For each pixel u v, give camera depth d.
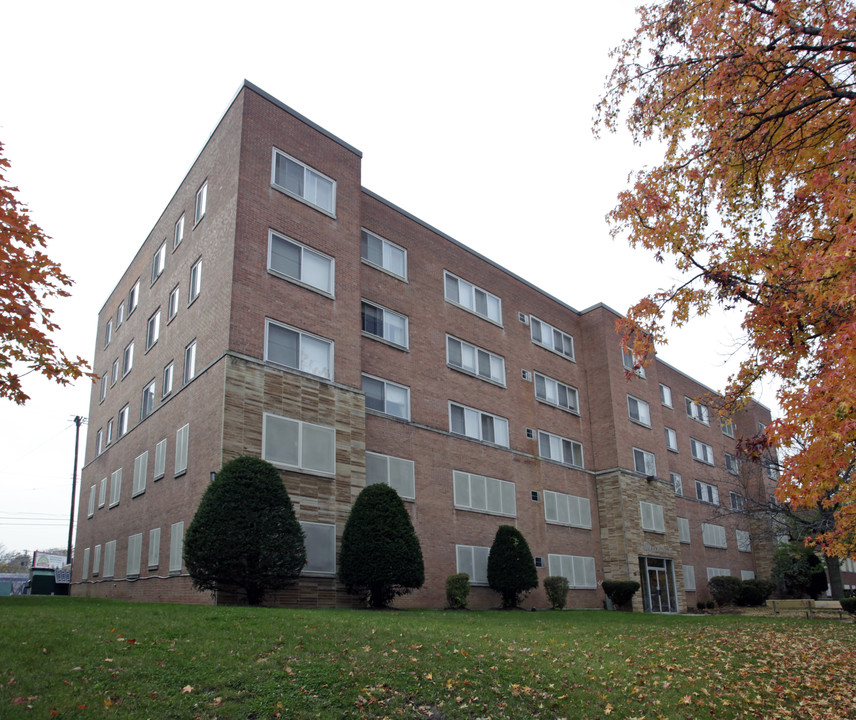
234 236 19.94
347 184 23.70
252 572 16.42
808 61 10.23
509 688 9.92
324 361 21.34
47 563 58.38
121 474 25.78
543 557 28.92
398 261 26.44
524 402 30.52
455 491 25.78
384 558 19.09
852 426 8.04
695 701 10.63
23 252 11.57
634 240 12.05
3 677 7.55
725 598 38.44
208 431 18.92
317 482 19.89
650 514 34.12
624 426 34.28
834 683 12.52
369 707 8.40
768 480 46.44
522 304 32.16
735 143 10.86
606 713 9.69
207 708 7.66
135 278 28.47
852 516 10.36
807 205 10.54
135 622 10.55
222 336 19.36
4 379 12.02
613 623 19.41
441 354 27.06
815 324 9.88
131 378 26.97
